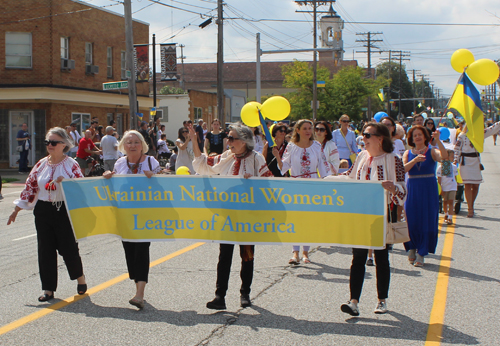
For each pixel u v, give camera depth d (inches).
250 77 3383.4
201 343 170.2
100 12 1092.5
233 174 213.5
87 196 215.5
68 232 216.7
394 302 212.5
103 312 201.5
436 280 244.8
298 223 202.1
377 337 175.2
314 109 1566.2
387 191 199.2
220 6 992.2
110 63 1145.4
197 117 1696.6
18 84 951.6
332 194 197.3
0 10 936.9
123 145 217.5
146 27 1274.6
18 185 727.1
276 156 299.1
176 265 274.1
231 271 262.2
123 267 273.0
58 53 978.7
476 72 297.6
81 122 1033.5
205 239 209.2
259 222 204.8
